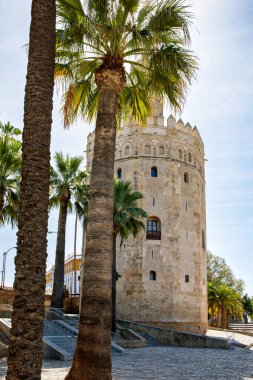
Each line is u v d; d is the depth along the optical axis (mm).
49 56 8453
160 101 15078
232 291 63531
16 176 26312
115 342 28031
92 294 10164
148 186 44062
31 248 7371
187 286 43156
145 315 40875
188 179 46500
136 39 12438
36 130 7934
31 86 8188
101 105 11992
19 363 6895
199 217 46594
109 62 12531
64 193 35094
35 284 7250
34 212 7535
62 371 14766
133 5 12734
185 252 43875
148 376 14141
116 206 32250
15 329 7055
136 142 45031
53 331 26531
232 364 18828
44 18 8586
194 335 31500
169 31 13234
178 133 46562
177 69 13031
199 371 16000
